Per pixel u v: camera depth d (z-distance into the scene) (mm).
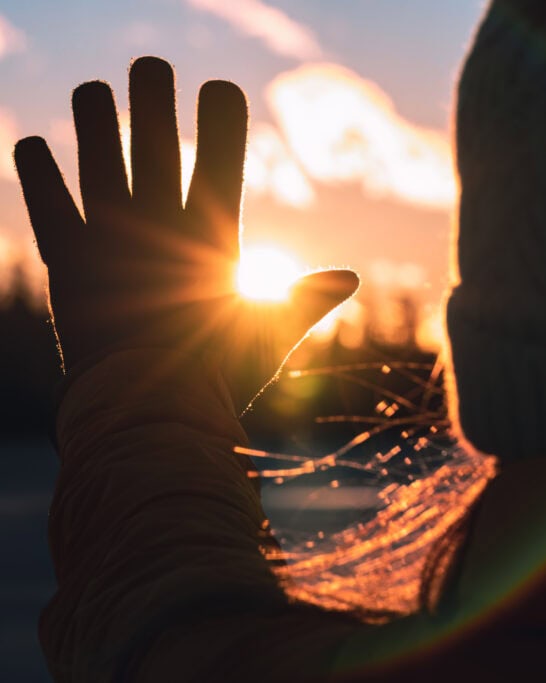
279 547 632
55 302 739
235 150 742
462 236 514
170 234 735
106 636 563
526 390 469
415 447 662
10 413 49750
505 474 478
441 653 451
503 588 449
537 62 479
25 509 26875
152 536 594
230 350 732
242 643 514
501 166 487
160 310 730
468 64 520
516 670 437
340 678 470
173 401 687
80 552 632
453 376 520
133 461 646
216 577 556
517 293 474
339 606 548
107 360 713
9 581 14578
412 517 591
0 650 9219
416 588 579
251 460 692
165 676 521
